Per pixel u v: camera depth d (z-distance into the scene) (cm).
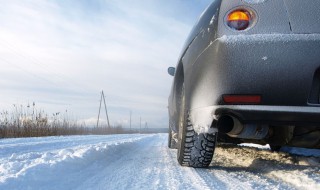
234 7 266
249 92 254
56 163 330
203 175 305
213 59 267
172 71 570
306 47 245
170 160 439
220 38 262
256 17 258
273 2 259
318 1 254
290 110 248
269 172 317
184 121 318
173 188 251
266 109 252
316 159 373
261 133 306
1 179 246
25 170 282
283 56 247
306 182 256
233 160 422
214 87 266
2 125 1748
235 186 254
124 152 640
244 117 262
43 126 2052
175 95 386
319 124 254
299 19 252
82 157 400
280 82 248
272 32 253
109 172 345
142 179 294
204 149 320
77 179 296
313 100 249
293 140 329
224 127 298
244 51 253
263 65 250
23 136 1862
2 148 763
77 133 2741
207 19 291
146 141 1255
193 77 297
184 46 347
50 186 257
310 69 244
